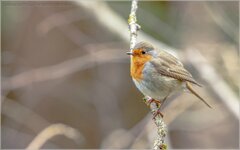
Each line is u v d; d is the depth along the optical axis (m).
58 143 15.75
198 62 13.94
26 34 15.93
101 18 14.80
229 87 14.32
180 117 15.48
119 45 15.66
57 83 16.06
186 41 16.05
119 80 16.44
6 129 15.44
